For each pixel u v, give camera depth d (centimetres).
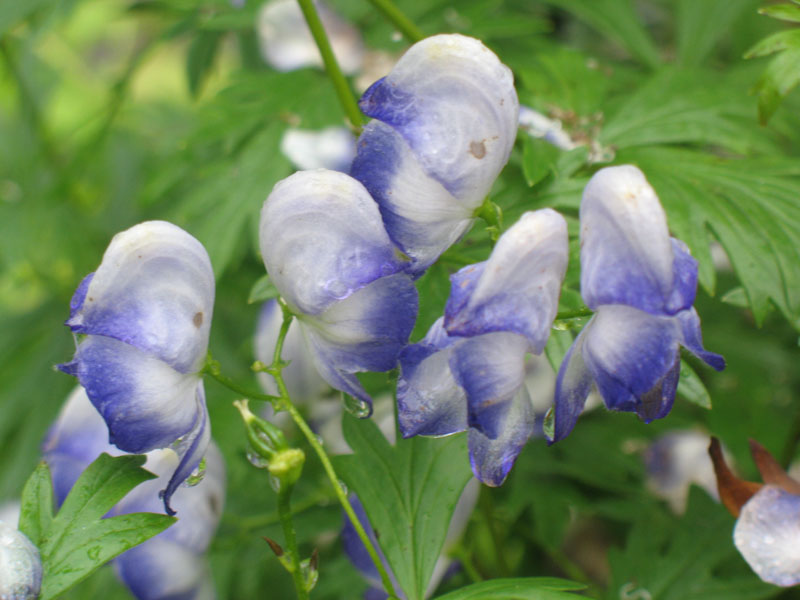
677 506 41
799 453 43
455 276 28
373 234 29
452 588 38
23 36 55
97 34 89
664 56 52
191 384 29
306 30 43
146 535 30
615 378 28
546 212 28
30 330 52
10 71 56
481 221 34
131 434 29
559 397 28
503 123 29
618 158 36
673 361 28
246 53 52
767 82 32
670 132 37
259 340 36
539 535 40
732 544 36
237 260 45
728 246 34
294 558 29
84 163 54
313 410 37
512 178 37
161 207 53
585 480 40
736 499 32
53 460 32
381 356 29
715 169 36
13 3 41
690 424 42
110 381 29
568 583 31
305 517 39
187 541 34
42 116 59
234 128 40
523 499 40
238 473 40
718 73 42
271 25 43
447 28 43
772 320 47
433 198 29
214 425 40
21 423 50
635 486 40
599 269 28
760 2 46
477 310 27
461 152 29
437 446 32
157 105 64
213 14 46
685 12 46
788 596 37
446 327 27
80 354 29
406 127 29
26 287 55
